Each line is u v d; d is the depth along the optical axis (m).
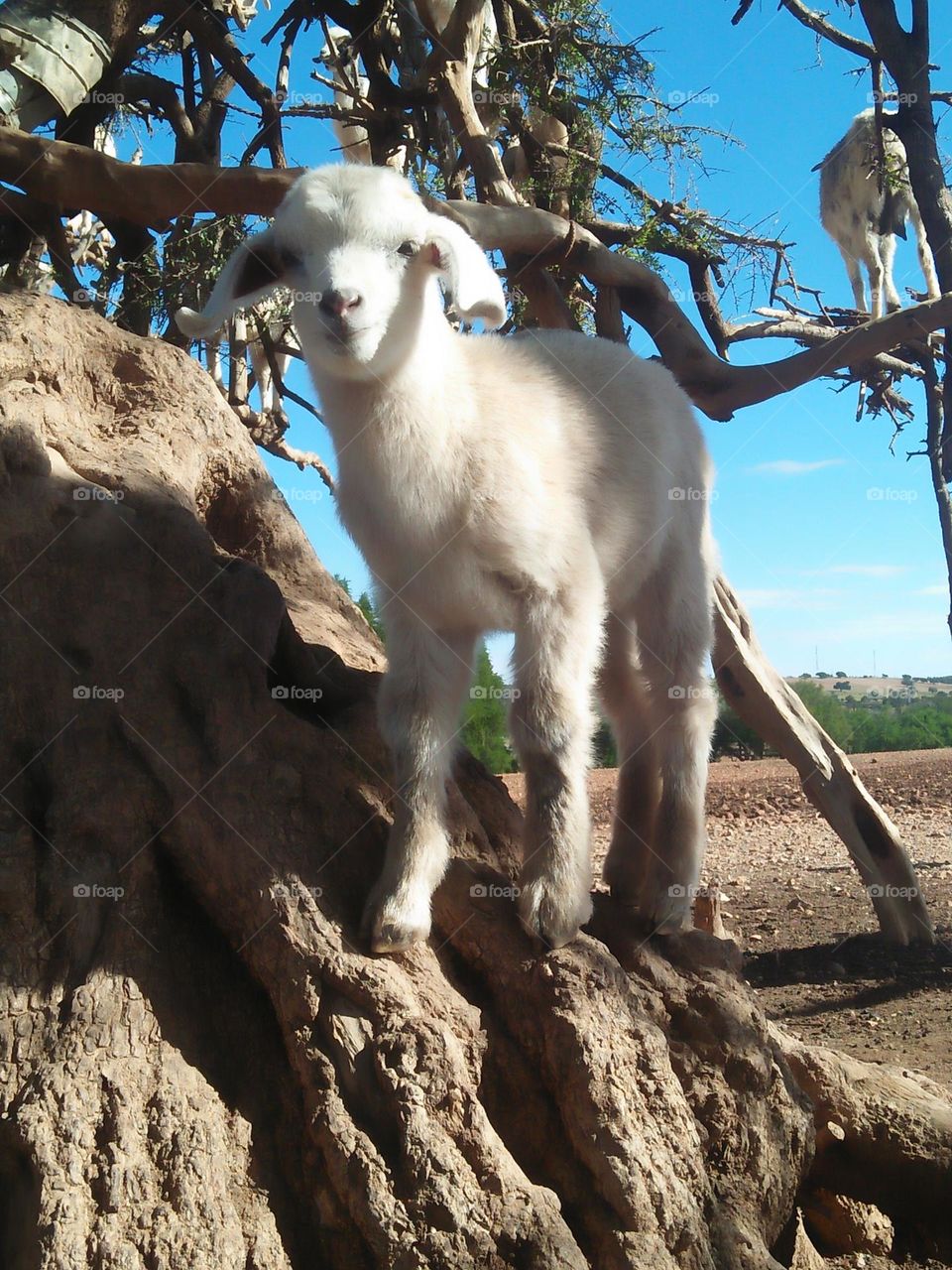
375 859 0.67
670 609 0.83
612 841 0.83
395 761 0.67
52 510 0.70
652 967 0.71
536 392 0.74
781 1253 0.71
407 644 0.69
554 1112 0.62
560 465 0.71
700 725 0.79
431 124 1.68
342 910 0.63
